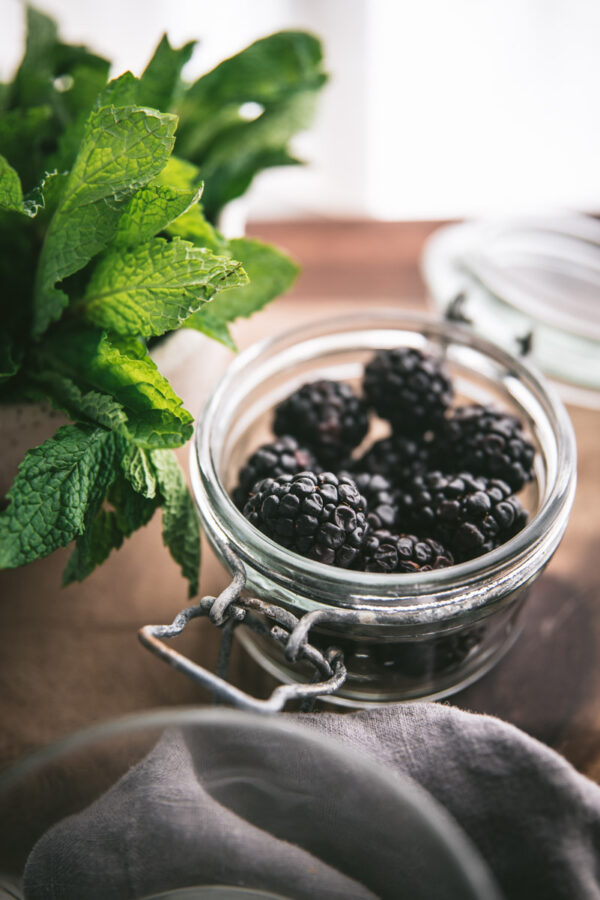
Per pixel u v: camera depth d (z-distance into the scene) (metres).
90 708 0.29
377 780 0.22
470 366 0.30
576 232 0.40
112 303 0.25
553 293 0.38
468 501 0.26
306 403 0.28
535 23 0.43
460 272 0.37
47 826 0.23
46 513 0.24
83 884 0.23
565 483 0.25
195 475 0.26
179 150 0.32
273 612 0.24
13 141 0.30
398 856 0.22
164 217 0.24
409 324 0.30
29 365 0.27
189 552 0.27
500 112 0.46
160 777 0.23
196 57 0.46
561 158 0.47
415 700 0.28
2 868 0.23
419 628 0.24
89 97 0.32
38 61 0.33
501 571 0.24
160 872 0.23
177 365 0.30
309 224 0.42
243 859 0.22
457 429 0.28
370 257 0.41
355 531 0.25
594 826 0.23
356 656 0.26
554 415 0.27
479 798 0.24
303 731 0.22
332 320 0.30
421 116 0.47
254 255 0.29
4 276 0.28
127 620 0.31
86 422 0.25
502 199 0.48
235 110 0.33
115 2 0.45
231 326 0.38
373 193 0.49
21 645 0.30
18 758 0.28
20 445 0.29
